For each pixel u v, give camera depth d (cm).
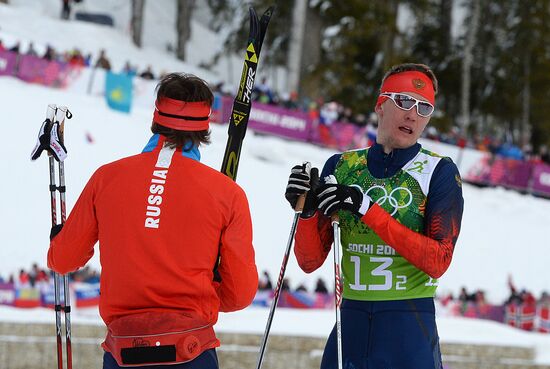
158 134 1062
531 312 4438
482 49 13062
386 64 11019
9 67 6950
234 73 13925
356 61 11425
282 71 14175
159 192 1020
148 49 11844
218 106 7250
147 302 998
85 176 5600
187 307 1002
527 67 12706
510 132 13338
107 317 1027
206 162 5947
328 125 7731
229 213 1031
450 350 3272
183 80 1061
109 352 1026
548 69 12594
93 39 10875
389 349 1175
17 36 9800
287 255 1196
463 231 6744
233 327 3194
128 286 1002
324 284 4491
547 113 12875
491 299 5659
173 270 998
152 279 998
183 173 1032
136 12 11781
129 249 1006
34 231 4984
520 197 8100
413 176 1201
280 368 3134
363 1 10394
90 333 3108
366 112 11069
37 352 3088
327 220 1248
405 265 1194
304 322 3388
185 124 1051
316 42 10531
